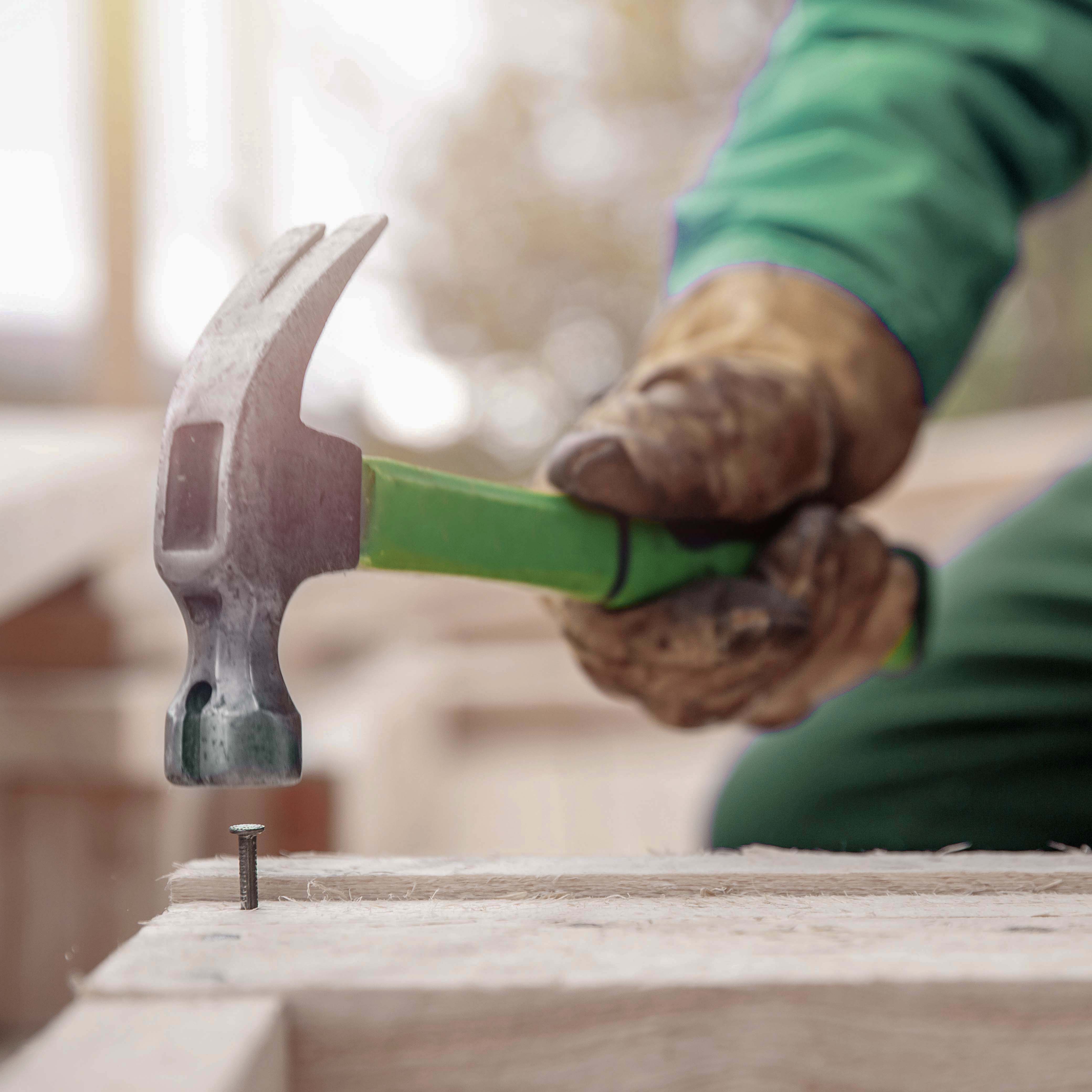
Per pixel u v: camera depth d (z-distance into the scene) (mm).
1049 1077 576
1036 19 1381
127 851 1966
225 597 658
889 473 1229
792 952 631
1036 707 1653
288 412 682
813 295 1186
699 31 6996
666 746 4117
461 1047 572
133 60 3977
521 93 7184
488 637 4508
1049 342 6809
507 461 7449
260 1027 526
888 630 1171
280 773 653
